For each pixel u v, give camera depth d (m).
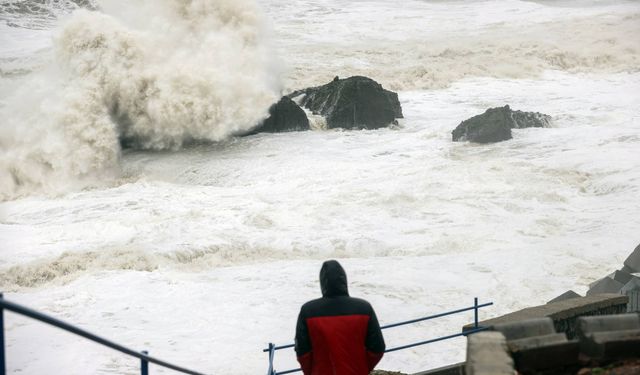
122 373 28.83
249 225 53.81
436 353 31.03
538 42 137.00
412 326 34.25
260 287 40.94
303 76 114.69
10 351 30.92
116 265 44.84
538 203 56.88
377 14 171.50
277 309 37.28
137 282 41.81
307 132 87.12
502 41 140.12
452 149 76.00
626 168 64.12
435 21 165.62
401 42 143.00
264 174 70.06
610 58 128.62
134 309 37.28
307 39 144.12
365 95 88.38
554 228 50.97
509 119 81.81
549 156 70.38
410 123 90.12
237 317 36.06
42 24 154.88
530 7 182.25
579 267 42.47
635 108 92.88
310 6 177.62
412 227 52.38
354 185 64.12
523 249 46.34
